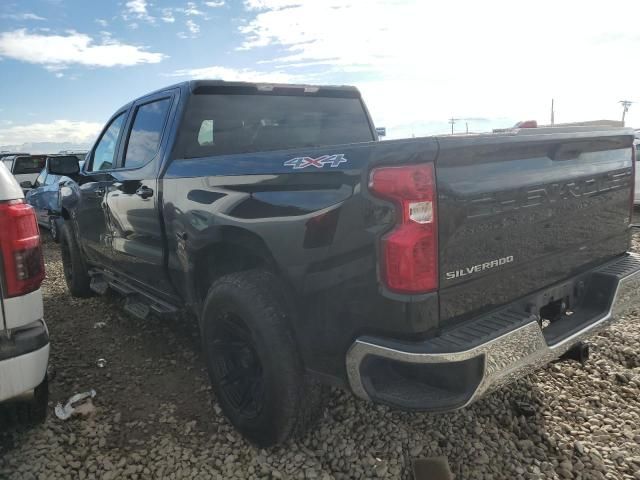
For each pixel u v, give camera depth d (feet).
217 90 11.68
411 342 6.79
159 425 9.95
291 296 8.01
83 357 13.10
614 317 9.19
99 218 14.60
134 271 13.24
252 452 9.00
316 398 8.52
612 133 9.60
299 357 8.33
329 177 7.37
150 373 12.14
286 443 9.08
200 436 9.59
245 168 8.80
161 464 8.75
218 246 9.71
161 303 12.24
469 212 7.11
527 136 7.71
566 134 8.38
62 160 15.23
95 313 16.60
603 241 9.98
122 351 13.46
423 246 6.63
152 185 11.39
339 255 7.22
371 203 6.83
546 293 8.59
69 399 10.75
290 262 7.88
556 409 10.21
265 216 8.25
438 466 8.39
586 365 11.88
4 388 7.59
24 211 7.89
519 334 7.27
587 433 9.51
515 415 10.07
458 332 7.05
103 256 15.11
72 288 18.06
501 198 7.55
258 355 8.46
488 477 8.34
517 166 7.82
